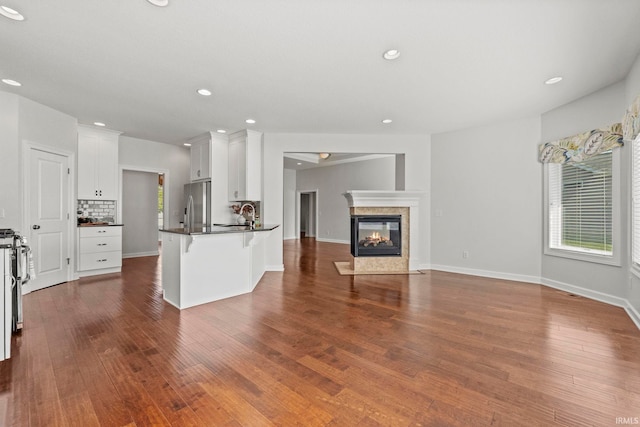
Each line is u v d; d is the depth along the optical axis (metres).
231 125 4.90
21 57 2.70
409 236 5.30
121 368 2.00
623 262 3.27
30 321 2.84
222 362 2.09
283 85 3.31
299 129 5.11
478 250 4.94
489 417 1.54
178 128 5.12
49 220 4.05
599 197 3.57
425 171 5.45
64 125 4.27
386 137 5.44
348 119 4.54
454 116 4.39
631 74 2.92
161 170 6.49
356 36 2.37
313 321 2.89
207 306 3.32
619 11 2.04
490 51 2.58
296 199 10.75
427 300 3.58
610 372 1.98
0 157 3.45
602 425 1.49
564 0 1.94
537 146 4.37
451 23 2.19
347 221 9.38
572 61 2.77
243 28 2.26
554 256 4.15
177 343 2.38
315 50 2.58
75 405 1.62
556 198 4.18
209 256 3.48
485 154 4.85
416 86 3.33
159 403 1.64
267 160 5.34
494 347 2.34
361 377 1.92
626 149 3.21
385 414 1.57
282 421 1.52
